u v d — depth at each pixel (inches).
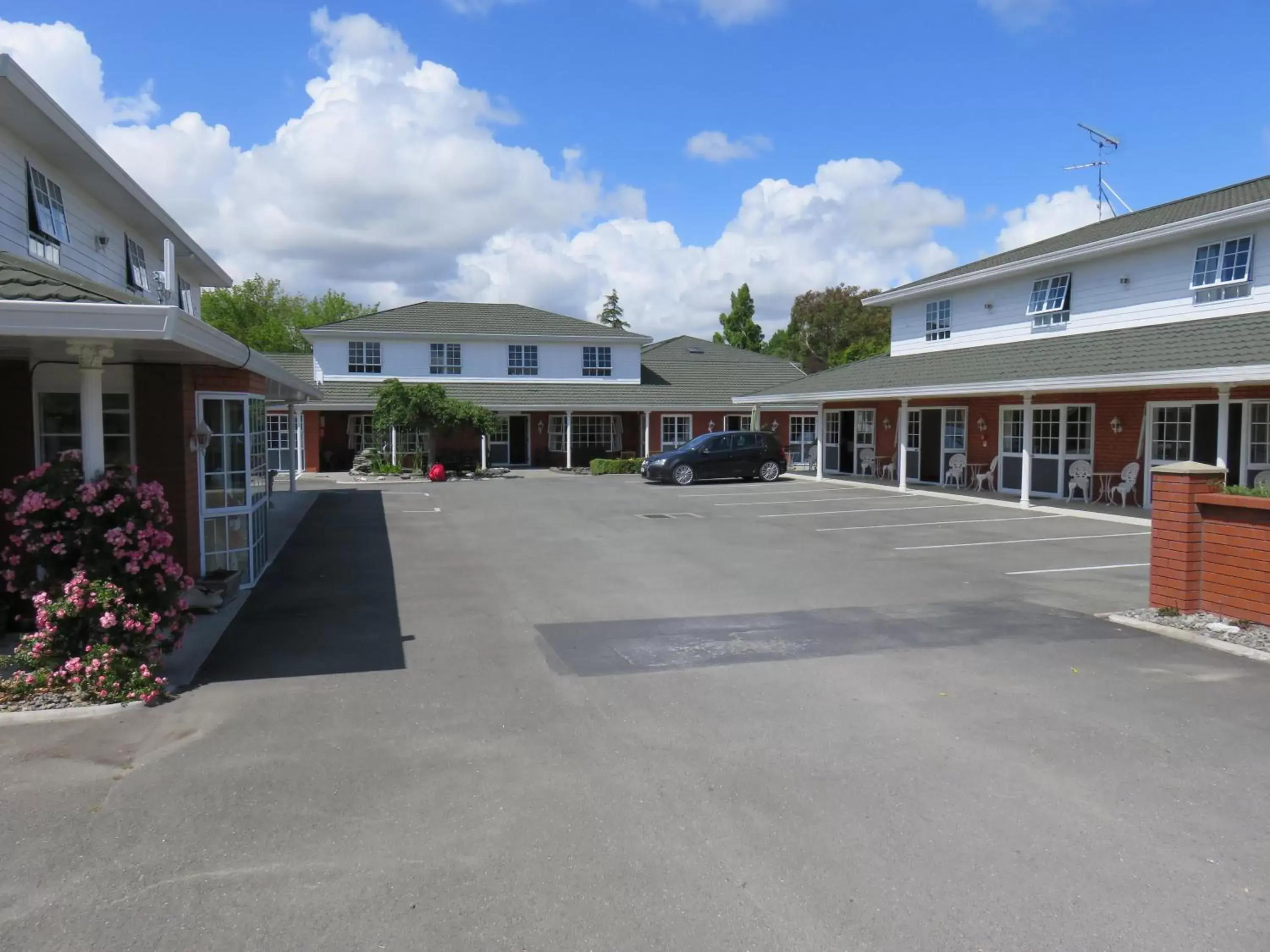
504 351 1317.7
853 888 132.3
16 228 381.1
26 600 275.9
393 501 775.1
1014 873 136.3
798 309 2496.3
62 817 156.3
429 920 124.2
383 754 185.3
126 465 265.6
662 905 127.8
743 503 745.0
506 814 157.1
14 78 327.3
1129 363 563.2
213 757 184.1
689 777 173.3
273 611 326.6
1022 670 245.4
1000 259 888.9
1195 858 140.5
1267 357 466.9
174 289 271.7
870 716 207.6
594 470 1189.7
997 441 793.6
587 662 256.7
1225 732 195.6
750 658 260.4
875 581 385.1
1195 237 633.6
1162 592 306.7
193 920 124.3
